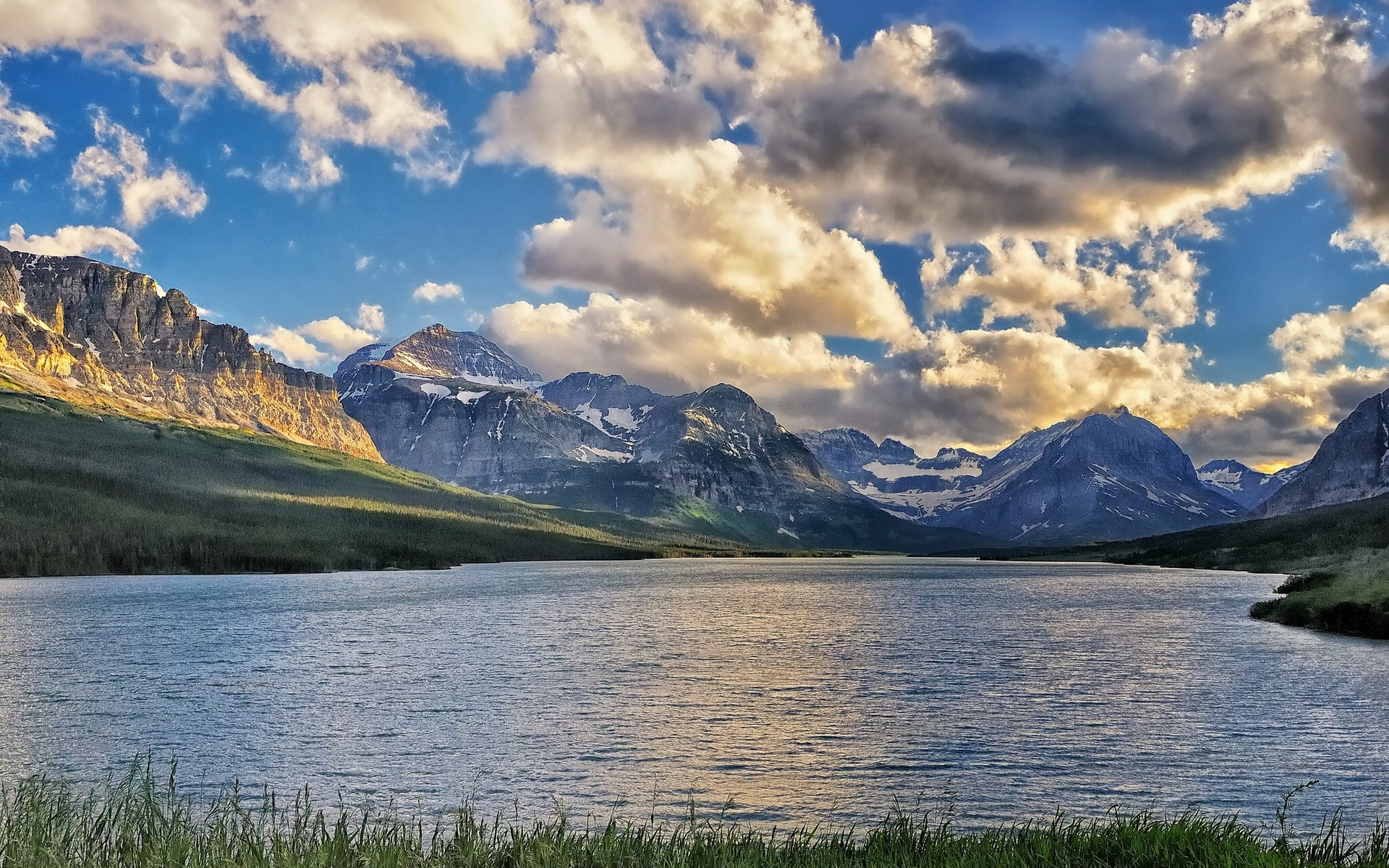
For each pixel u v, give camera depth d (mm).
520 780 40062
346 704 56844
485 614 121562
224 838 23938
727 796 37938
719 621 113000
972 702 57219
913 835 25984
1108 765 42188
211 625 105562
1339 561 194000
